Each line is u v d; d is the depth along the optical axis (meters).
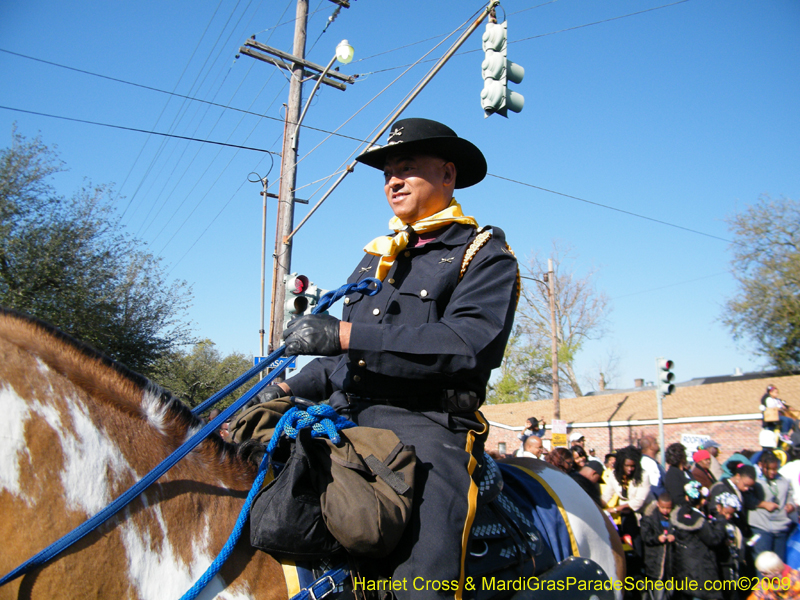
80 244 13.12
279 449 1.89
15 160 12.84
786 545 6.05
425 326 1.81
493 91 5.99
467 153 2.36
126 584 1.48
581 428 25.22
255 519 1.61
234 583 1.61
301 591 1.64
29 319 1.60
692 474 6.77
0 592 1.31
